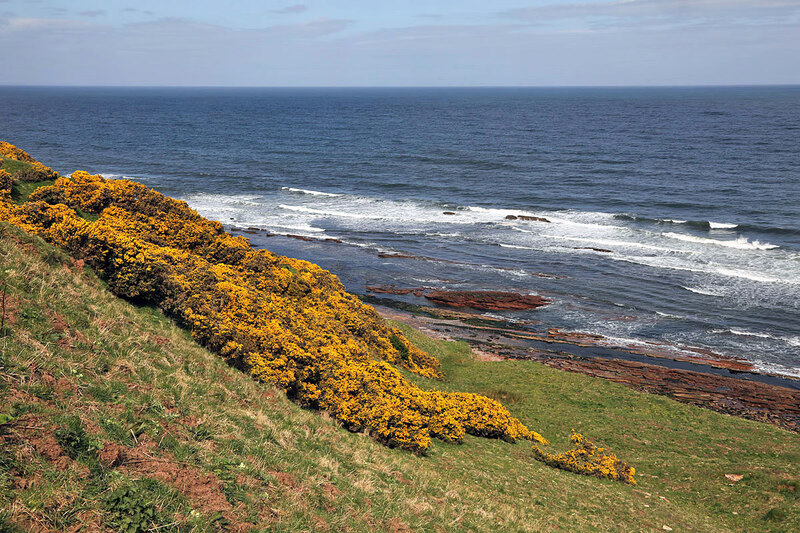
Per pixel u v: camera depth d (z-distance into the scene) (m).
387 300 43.41
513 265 51.31
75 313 10.66
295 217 68.00
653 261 51.66
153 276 15.09
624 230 62.06
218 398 11.05
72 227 15.30
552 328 38.66
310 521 7.56
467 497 11.98
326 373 15.63
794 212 66.69
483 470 14.73
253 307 17.44
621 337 37.22
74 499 5.84
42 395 7.32
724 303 42.28
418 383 23.25
